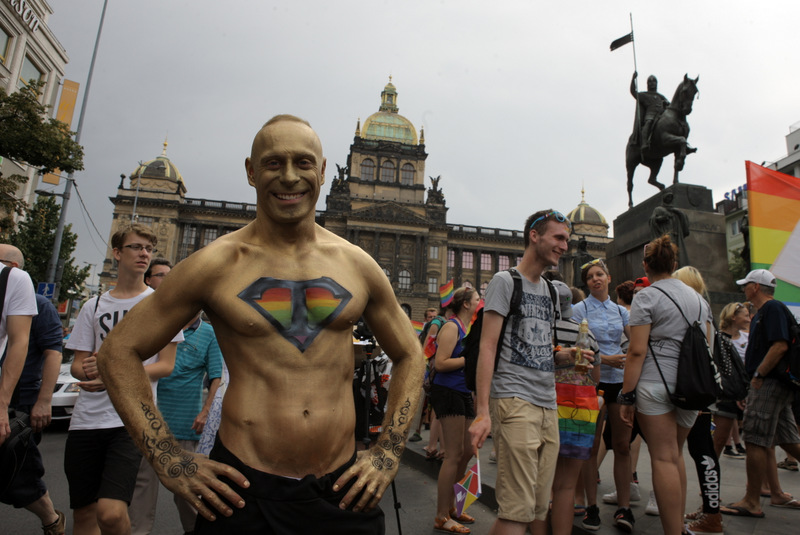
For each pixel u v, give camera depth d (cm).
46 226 2739
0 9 2311
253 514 160
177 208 6438
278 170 174
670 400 341
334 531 164
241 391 169
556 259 334
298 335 171
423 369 204
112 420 320
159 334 172
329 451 171
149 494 392
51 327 412
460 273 7162
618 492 425
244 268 175
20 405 414
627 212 1135
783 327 443
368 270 194
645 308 360
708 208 992
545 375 317
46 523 379
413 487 639
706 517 398
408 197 7144
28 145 1361
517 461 298
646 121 1134
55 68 2827
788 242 757
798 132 4638
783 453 755
